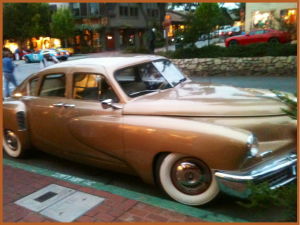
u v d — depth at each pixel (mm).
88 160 4348
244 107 3629
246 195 3021
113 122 3859
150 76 4504
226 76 13352
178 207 3281
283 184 3232
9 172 4535
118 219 3107
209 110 3564
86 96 4344
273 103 3824
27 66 23797
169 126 3400
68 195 3660
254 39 19938
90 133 4098
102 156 4105
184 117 3564
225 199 3623
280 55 12742
